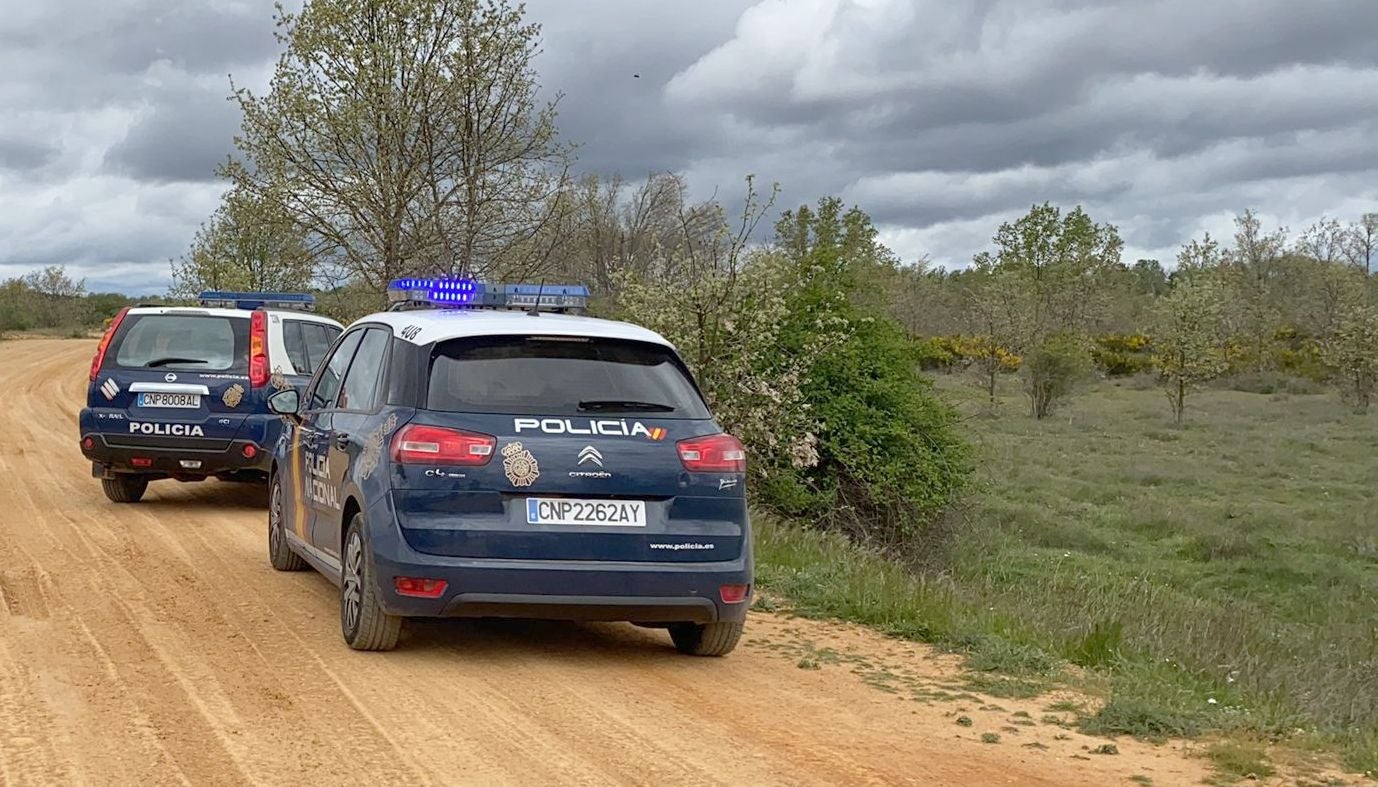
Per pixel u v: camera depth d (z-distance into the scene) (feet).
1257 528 70.79
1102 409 144.66
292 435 29.30
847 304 59.82
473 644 24.02
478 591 20.90
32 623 24.06
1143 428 122.52
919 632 27.35
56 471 51.08
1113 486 84.48
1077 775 17.78
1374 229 225.97
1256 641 40.47
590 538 21.17
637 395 22.39
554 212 65.31
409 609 21.02
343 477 23.61
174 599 26.84
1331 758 19.27
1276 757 18.98
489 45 62.44
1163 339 133.90
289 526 29.12
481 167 63.72
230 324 41.14
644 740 18.38
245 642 23.24
